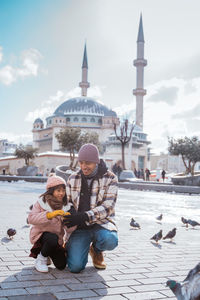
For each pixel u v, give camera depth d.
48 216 3.84
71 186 4.14
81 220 3.84
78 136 59.91
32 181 37.81
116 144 101.62
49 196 3.99
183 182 30.38
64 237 4.44
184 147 46.31
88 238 4.04
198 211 12.41
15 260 4.45
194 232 7.59
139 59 124.88
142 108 126.12
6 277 3.70
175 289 2.47
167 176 64.62
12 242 5.59
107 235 3.96
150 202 15.82
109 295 3.30
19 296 3.15
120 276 3.94
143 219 9.51
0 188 23.59
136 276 3.96
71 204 4.21
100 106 132.00
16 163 78.94
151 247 5.70
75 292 3.34
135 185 28.73
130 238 6.47
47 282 3.60
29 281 3.60
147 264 4.54
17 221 8.02
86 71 148.00
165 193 24.61
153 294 3.38
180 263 4.65
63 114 125.88
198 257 5.07
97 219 3.96
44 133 133.38
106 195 4.09
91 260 4.66
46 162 66.88
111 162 76.06
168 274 4.09
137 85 126.06
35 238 4.04
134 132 113.38
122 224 8.34
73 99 134.25
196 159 46.84
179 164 117.12
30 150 68.56
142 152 115.06
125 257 4.90
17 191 20.28
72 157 60.12
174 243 6.15
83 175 4.14
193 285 2.35
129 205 13.80
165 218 10.02
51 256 3.96
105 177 4.11
